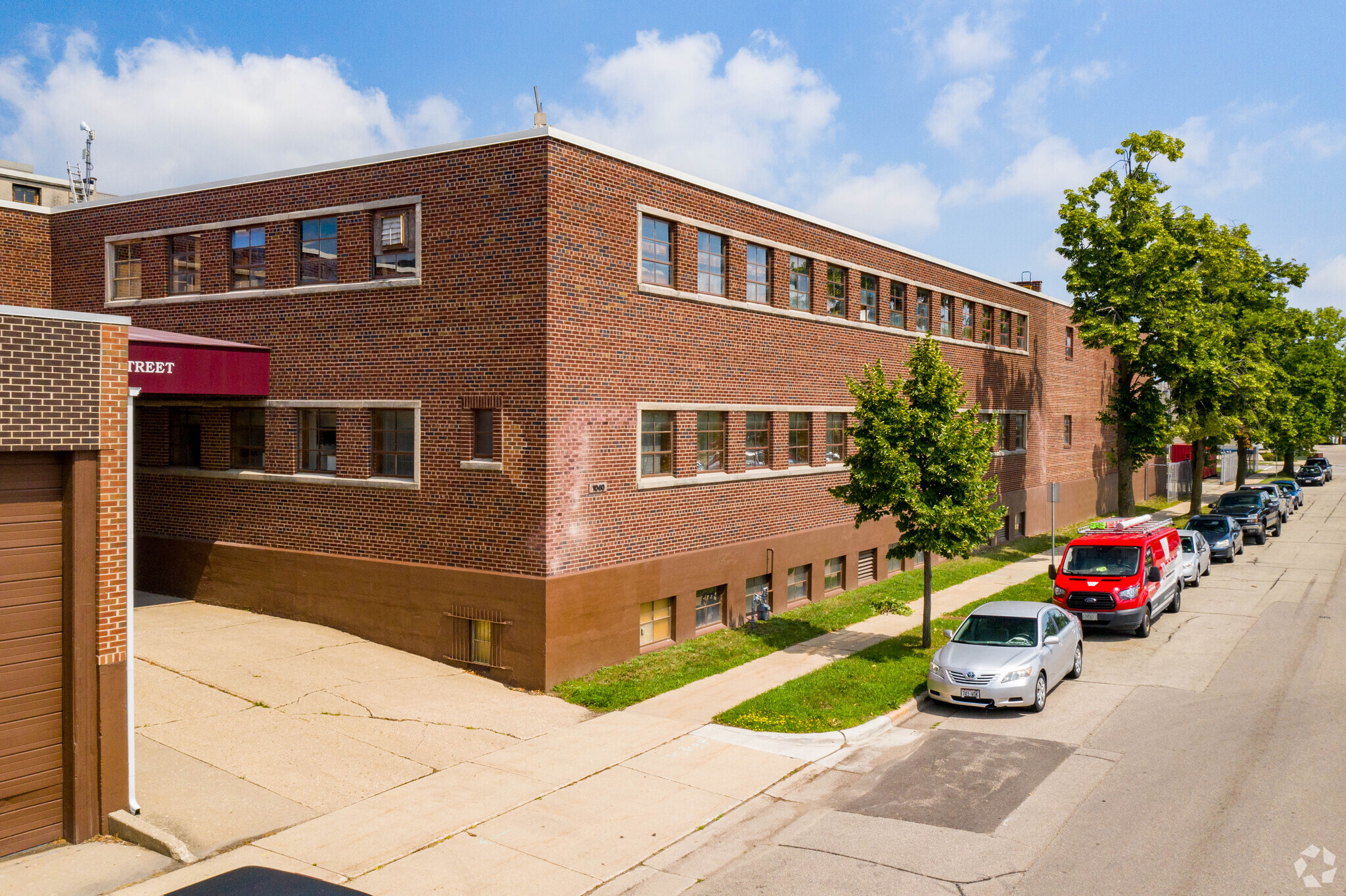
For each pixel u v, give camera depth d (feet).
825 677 52.29
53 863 29.60
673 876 29.30
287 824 32.37
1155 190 110.01
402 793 35.47
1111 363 151.02
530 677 50.19
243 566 62.08
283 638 55.47
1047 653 50.01
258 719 42.27
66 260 70.69
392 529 55.83
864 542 83.97
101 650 32.07
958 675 48.06
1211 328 115.96
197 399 63.67
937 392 60.13
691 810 34.68
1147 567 68.23
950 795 36.42
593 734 43.19
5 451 29.78
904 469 58.13
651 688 50.42
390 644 55.57
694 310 62.03
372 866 29.48
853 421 81.66
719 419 65.92
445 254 53.83
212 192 63.62
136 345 53.88
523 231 51.03
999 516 60.18
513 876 29.04
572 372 51.96
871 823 33.68
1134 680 54.80
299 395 59.88
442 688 48.88
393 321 55.88
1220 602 80.02
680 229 60.64
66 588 31.65
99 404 31.89
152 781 35.27
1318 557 107.24
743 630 65.05
